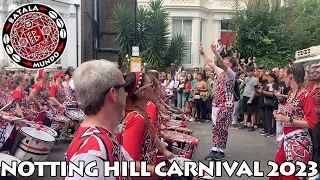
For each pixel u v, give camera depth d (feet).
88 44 65.31
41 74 27.76
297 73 13.26
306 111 12.87
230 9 72.64
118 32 65.41
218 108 22.00
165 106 23.06
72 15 57.88
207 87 43.04
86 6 63.10
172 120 22.62
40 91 27.35
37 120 26.53
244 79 38.81
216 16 73.36
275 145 28.55
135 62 45.80
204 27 73.15
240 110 41.06
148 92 9.77
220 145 22.45
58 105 29.09
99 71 6.12
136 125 9.06
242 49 57.82
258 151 26.27
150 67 60.03
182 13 70.90
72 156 5.66
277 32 56.85
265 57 56.18
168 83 47.26
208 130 36.68
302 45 58.29
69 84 30.53
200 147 27.61
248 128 36.58
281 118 13.08
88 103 6.10
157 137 11.33
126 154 7.48
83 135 5.84
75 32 58.54
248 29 57.31
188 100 43.62
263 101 33.53
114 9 71.41
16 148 18.06
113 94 6.22
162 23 63.46
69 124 29.91
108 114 6.24
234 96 22.17
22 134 18.26
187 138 16.29
